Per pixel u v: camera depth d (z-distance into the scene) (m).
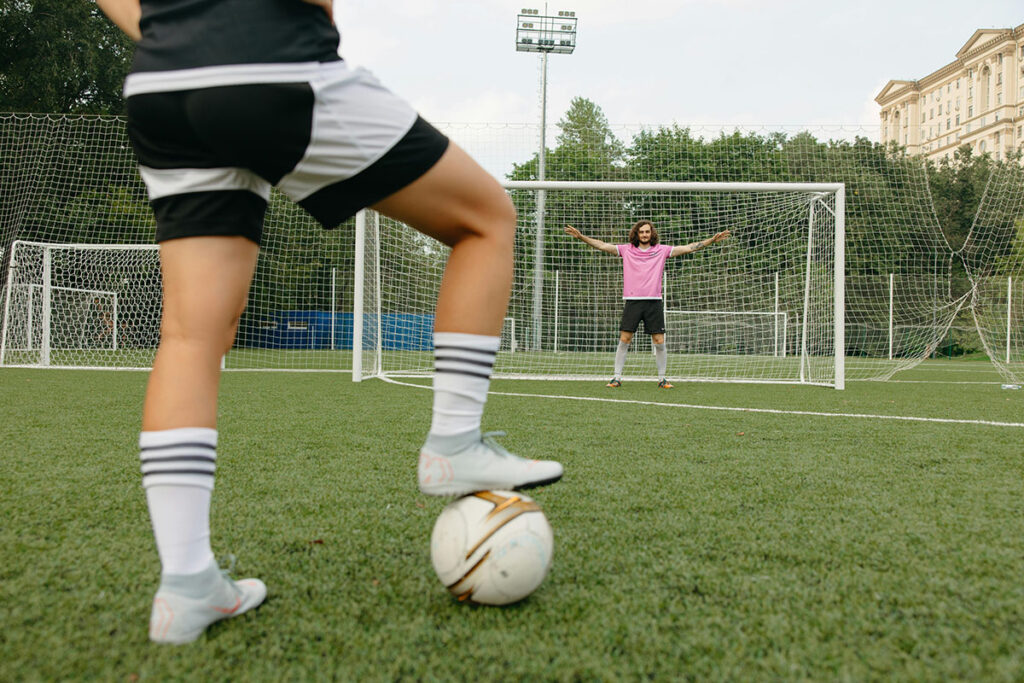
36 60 17.02
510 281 1.35
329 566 1.53
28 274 10.51
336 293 14.41
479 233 1.31
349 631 1.19
